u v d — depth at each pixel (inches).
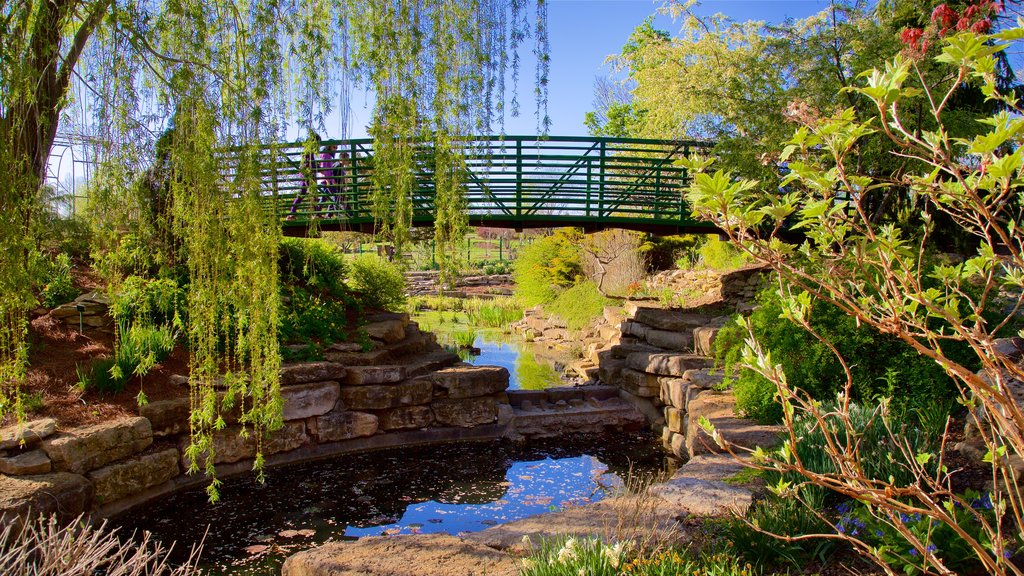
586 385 456.4
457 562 155.3
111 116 144.7
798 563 141.8
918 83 411.5
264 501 281.6
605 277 733.9
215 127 149.6
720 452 243.1
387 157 178.7
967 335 72.1
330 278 467.2
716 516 171.5
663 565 132.0
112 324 338.3
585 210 489.1
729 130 522.6
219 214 155.4
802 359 262.4
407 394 370.3
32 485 232.1
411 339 461.1
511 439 380.8
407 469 328.5
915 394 234.2
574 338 692.1
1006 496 146.3
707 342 392.2
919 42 272.8
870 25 502.0
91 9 150.4
